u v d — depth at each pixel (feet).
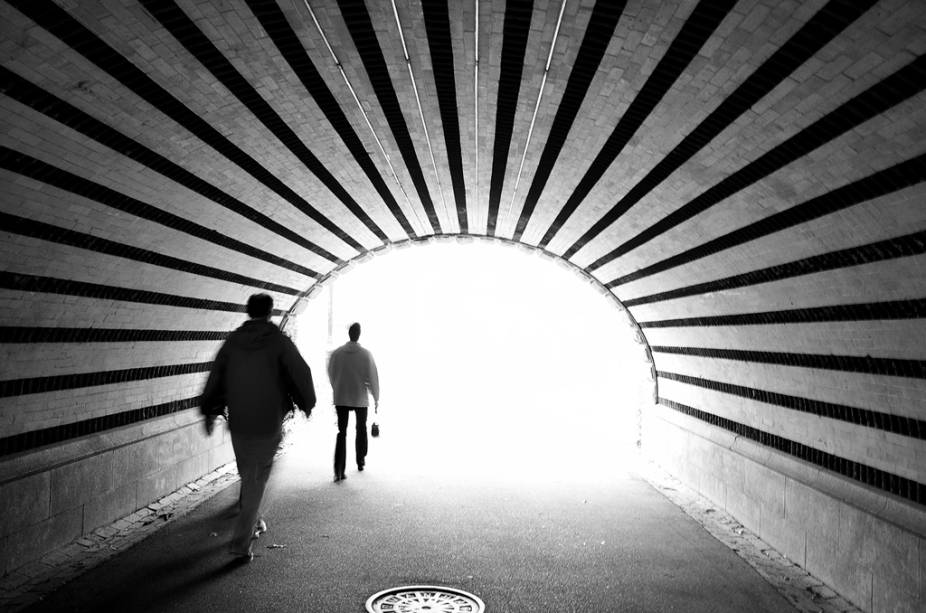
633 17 18.12
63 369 27.22
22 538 23.29
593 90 23.29
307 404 24.40
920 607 18.37
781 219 23.62
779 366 28.45
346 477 39.40
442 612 20.30
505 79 23.76
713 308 33.83
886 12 13.78
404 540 27.45
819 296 23.67
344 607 20.51
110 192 24.52
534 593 22.07
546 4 18.44
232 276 39.81
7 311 23.45
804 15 15.20
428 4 18.84
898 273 19.44
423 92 25.22
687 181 26.81
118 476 29.78
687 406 42.11
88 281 26.81
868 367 22.06
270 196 34.19
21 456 24.35
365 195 39.32
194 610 20.01
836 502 22.79
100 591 21.35
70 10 16.22
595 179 32.24
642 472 42.98
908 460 20.51
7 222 21.61
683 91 20.99
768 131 20.33
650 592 22.38
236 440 23.63
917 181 17.13
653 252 36.99
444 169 35.86
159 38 18.63
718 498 34.14
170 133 23.79
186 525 29.17
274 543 26.66
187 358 38.86
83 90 19.29
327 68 22.70
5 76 17.42
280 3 18.39
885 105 16.17
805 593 22.68
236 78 22.17
